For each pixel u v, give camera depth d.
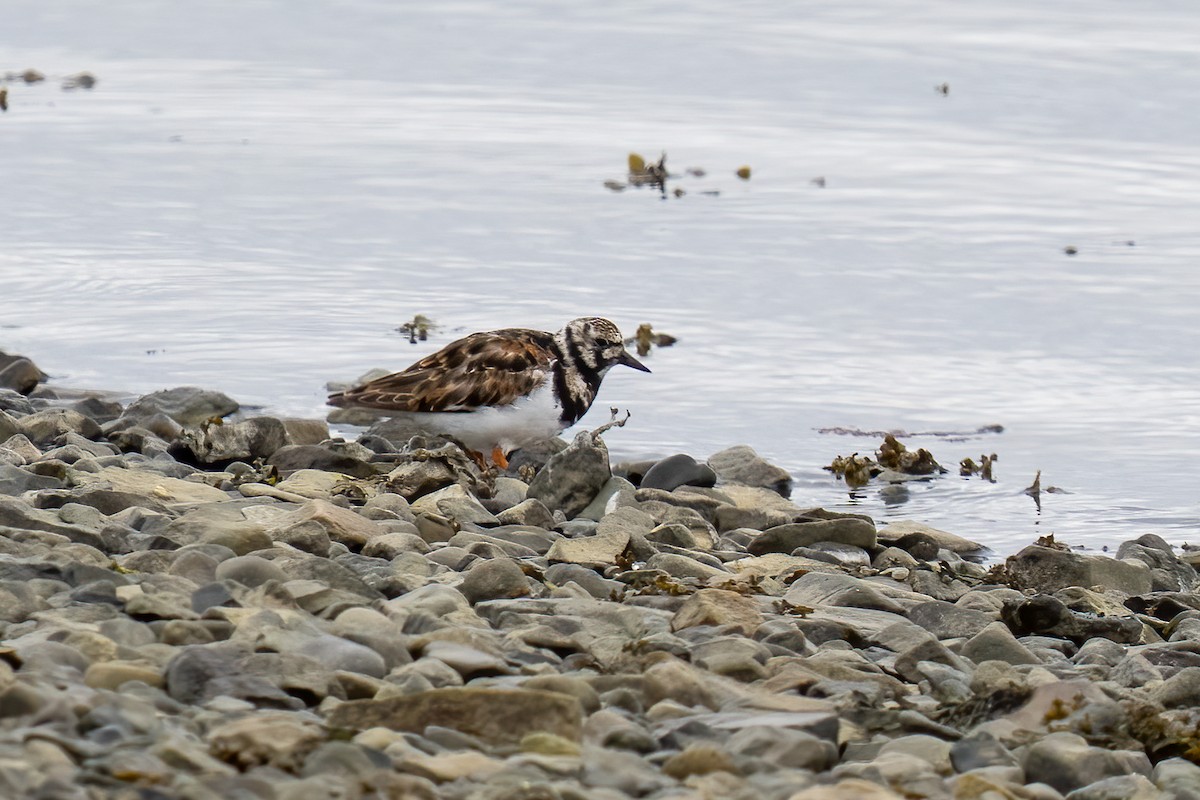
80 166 27.91
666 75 38.75
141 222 24.39
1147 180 28.66
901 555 11.93
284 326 19.55
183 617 7.43
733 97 36.16
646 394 17.52
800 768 6.38
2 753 5.30
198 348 18.59
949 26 44.53
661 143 31.25
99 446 13.23
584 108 34.69
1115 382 18.41
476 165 28.81
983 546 13.31
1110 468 15.75
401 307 20.53
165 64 39.47
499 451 13.37
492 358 12.91
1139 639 9.68
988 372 18.64
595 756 6.06
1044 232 24.97
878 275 22.45
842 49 41.44
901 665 8.38
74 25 44.59
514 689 6.46
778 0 48.56
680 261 22.94
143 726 5.85
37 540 8.70
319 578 8.37
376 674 6.97
